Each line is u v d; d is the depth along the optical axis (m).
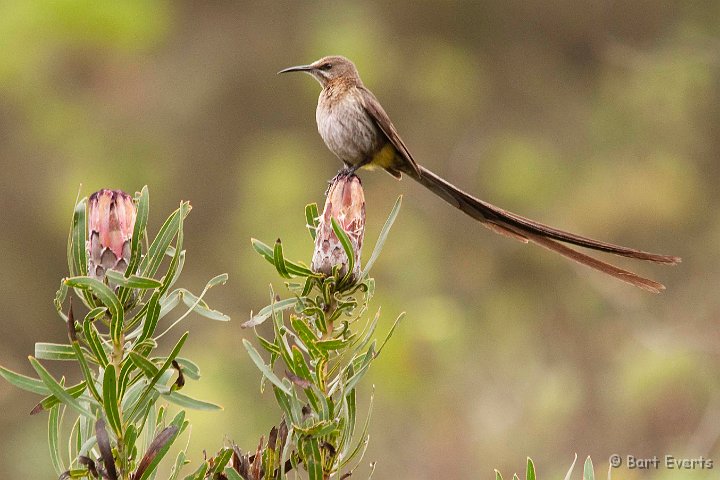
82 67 14.87
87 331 2.85
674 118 15.61
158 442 2.84
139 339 2.89
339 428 3.10
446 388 12.50
